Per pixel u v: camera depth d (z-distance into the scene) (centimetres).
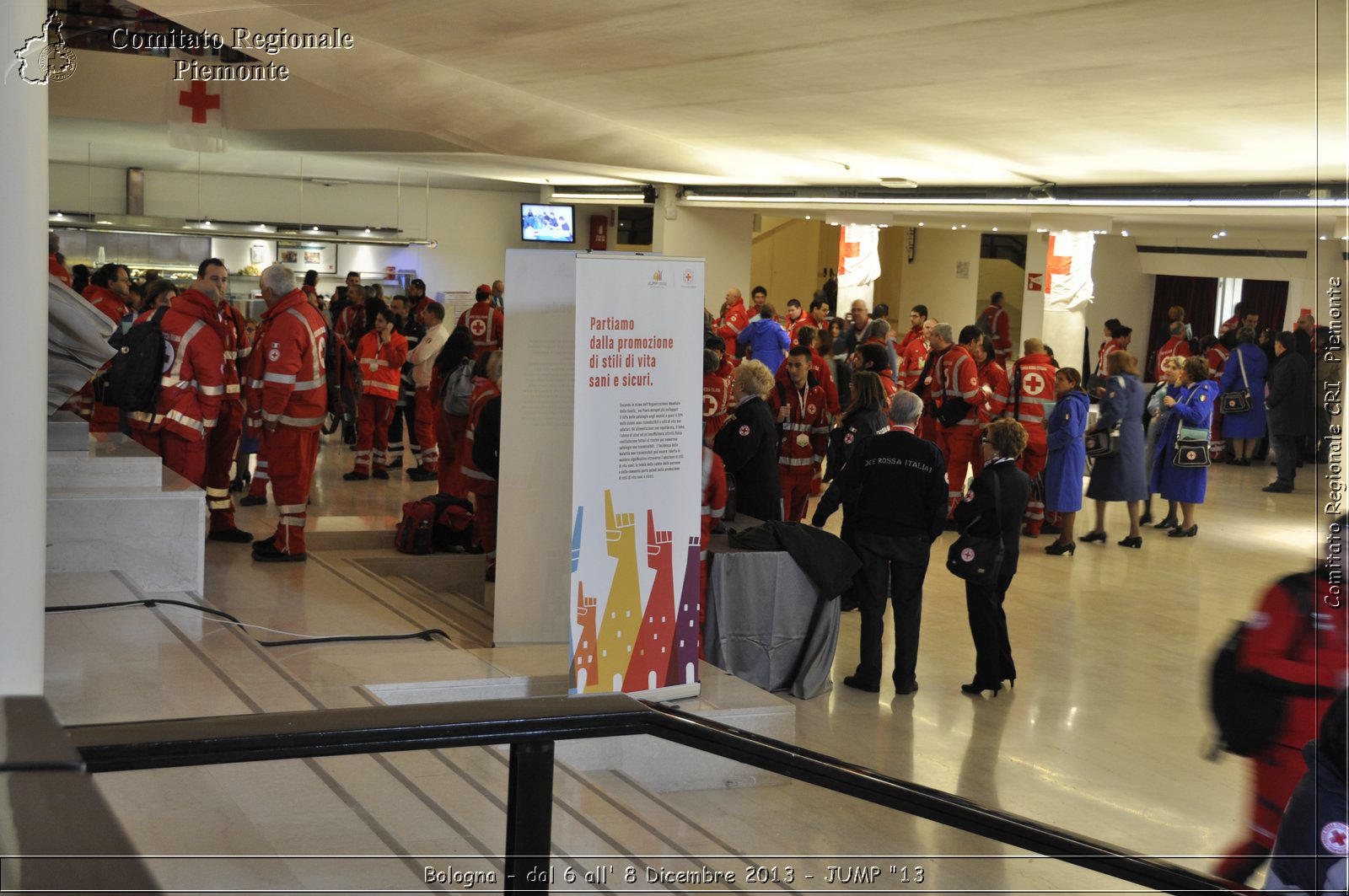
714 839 403
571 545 464
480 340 1178
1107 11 545
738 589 638
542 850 183
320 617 574
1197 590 924
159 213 1988
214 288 678
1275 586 333
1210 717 348
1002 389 1117
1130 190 1187
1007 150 1055
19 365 306
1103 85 718
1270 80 655
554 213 2155
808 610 653
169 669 433
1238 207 1065
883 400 879
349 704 428
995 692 670
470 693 470
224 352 659
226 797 322
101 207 1942
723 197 1797
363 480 1187
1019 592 906
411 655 508
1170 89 710
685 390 481
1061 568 992
